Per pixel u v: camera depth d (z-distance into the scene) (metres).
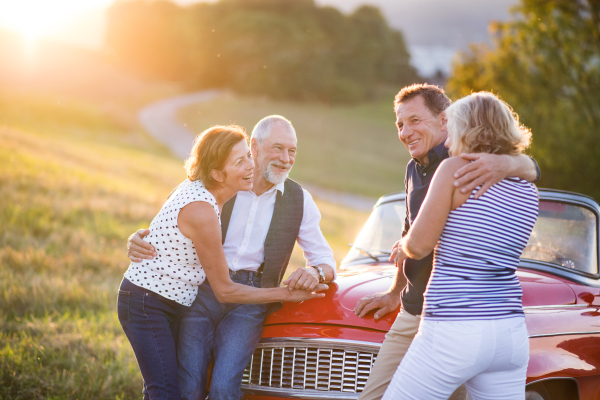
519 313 2.28
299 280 3.07
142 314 2.91
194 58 129.62
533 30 15.77
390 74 126.62
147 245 2.91
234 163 2.91
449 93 17.30
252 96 113.62
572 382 3.06
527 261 3.74
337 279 3.54
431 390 2.28
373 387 2.74
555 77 15.48
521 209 2.32
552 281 3.45
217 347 3.10
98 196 13.92
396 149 71.00
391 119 97.06
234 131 2.96
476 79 16.75
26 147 23.19
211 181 2.95
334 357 2.95
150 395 2.85
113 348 4.80
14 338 4.69
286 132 3.40
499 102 2.38
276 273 3.48
